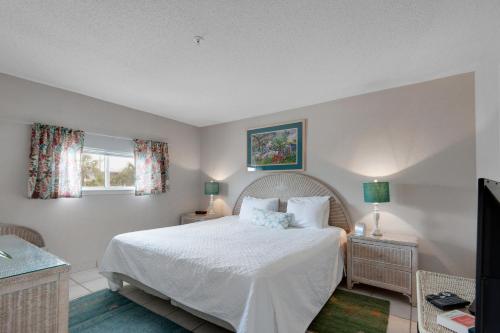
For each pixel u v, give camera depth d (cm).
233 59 246
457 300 120
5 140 284
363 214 332
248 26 194
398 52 232
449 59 245
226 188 482
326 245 258
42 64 259
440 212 283
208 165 511
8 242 185
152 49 229
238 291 169
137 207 410
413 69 266
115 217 380
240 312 166
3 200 282
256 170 440
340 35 205
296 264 201
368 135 332
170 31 201
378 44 218
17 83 291
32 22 190
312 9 175
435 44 218
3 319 118
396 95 313
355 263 286
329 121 365
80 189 334
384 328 212
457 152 276
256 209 369
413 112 302
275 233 294
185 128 495
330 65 258
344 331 208
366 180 331
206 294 186
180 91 332
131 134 404
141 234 281
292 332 177
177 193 475
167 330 210
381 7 172
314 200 346
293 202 356
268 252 215
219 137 496
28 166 298
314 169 377
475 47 222
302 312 195
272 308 165
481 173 257
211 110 416
